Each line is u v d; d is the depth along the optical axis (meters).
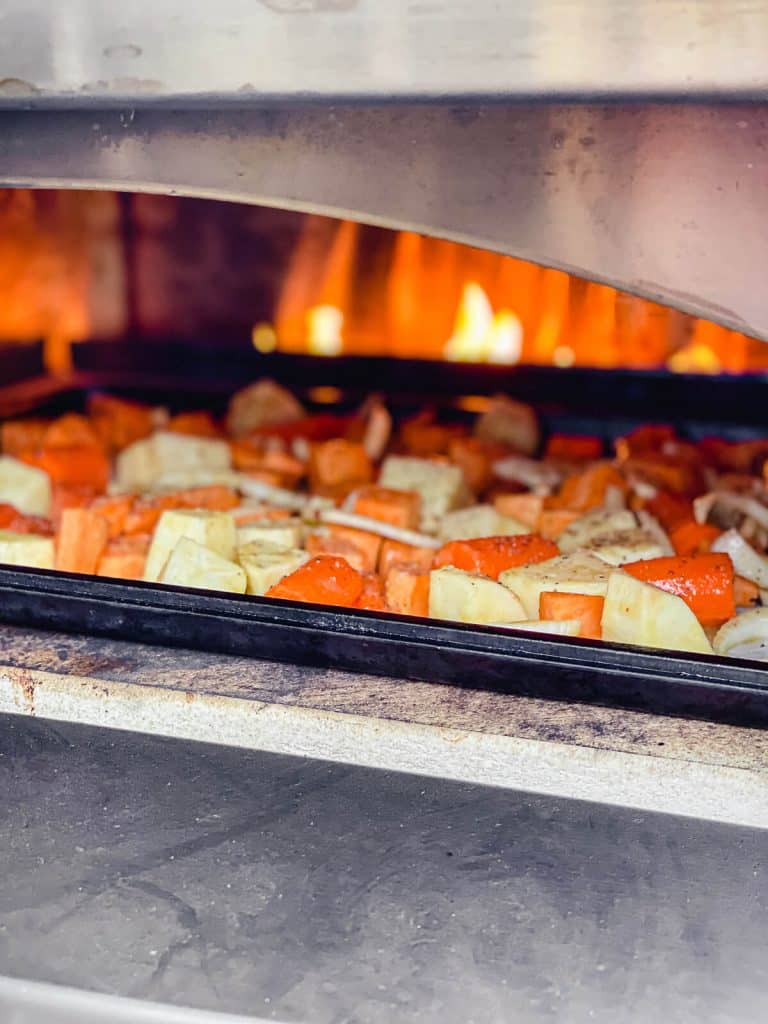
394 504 0.57
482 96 0.33
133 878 0.32
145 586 0.37
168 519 0.48
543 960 0.30
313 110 0.35
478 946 0.30
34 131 0.37
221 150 0.36
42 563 0.49
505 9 0.28
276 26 0.30
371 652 0.35
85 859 0.32
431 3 0.28
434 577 0.43
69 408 0.83
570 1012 0.29
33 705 0.35
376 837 0.32
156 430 0.75
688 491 0.65
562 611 0.41
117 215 0.90
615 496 0.61
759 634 0.41
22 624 0.38
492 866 0.31
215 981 0.30
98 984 0.30
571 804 0.32
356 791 0.33
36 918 0.31
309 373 0.85
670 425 0.74
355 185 0.35
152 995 0.30
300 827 0.33
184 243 0.92
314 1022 0.29
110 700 0.34
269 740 0.33
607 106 0.32
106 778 0.34
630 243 0.33
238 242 0.92
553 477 0.69
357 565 0.50
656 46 0.29
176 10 0.30
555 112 0.33
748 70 0.30
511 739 0.31
